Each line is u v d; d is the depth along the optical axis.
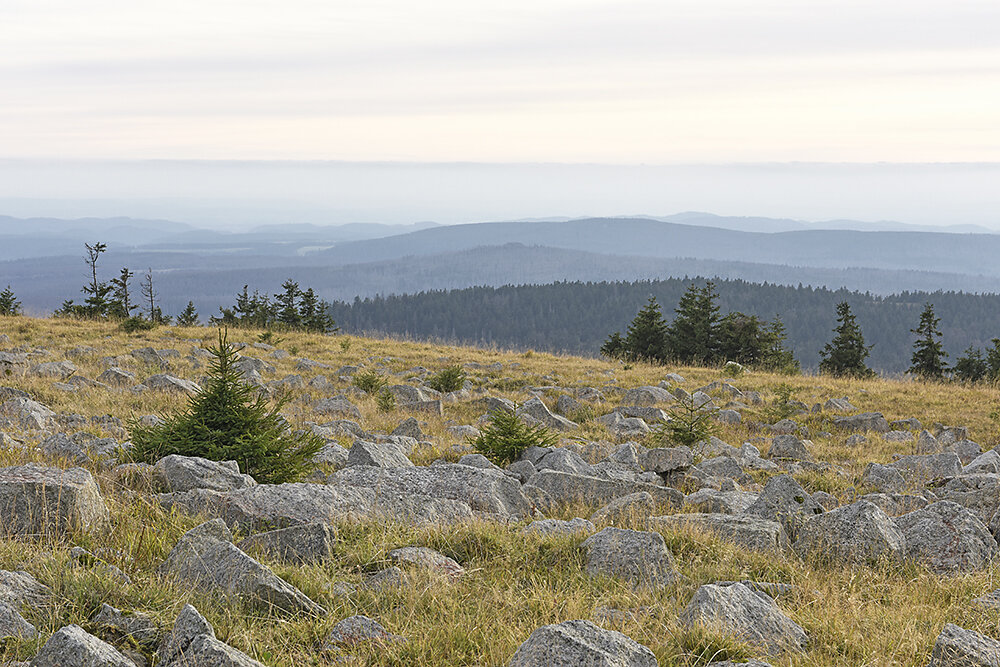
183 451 11.74
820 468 16.16
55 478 8.17
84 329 34.44
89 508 8.14
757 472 15.51
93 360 25.66
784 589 7.88
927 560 8.95
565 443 17.95
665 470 14.84
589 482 11.94
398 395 23.11
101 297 50.25
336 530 8.51
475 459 14.09
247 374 24.05
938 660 5.95
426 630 6.40
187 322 52.91
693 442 18.12
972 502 12.18
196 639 5.33
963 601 7.70
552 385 27.89
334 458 13.60
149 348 27.73
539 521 9.86
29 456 11.30
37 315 49.03
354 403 21.91
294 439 13.22
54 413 16.38
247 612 6.42
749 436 20.61
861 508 9.24
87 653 5.07
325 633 6.28
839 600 7.59
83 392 19.70
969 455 17.81
